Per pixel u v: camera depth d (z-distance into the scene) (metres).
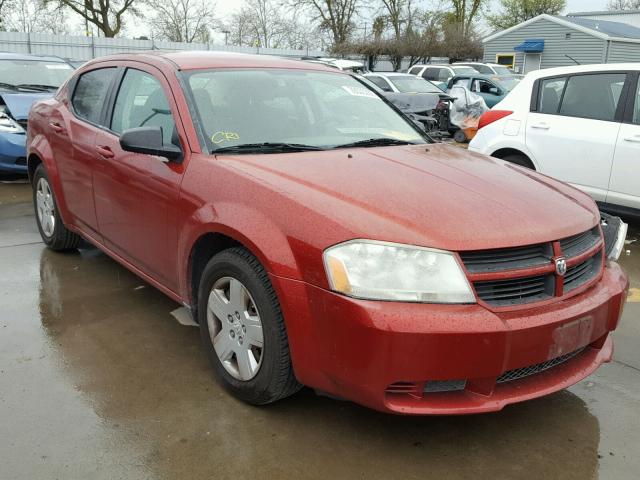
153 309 4.05
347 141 3.56
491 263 2.46
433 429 2.82
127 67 4.06
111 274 4.69
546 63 32.62
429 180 2.91
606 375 3.40
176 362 3.35
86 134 4.19
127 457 2.55
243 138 3.33
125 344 3.55
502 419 2.93
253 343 2.80
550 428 2.87
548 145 6.23
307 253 2.48
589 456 2.66
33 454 2.55
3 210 6.69
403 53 35.62
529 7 50.22
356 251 2.39
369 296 2.35
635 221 6.80
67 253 5.18
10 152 7.75
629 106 5.75
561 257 2.58
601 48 30.31
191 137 3.24
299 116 3.63
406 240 2.39
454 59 36.62
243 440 2.69
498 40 34.31
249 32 44.53
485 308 2.38
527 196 2.88
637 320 4.18
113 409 2.89
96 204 4.09
